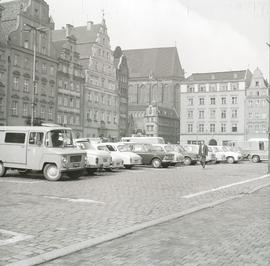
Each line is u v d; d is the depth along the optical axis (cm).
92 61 7594
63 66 6762
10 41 5534
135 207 1186
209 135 10631
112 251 708
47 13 6375
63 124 6750
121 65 9012
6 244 742
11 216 1006
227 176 2427
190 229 895
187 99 10888
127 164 2867
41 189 1573
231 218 1034
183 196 1462
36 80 6059
